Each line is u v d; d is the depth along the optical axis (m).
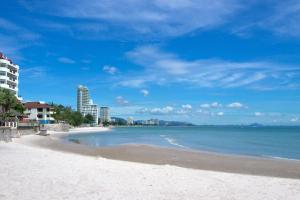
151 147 51.03
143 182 18.05
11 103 100.62
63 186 16.08
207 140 83.94
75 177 18.75
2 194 14.00
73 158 29.39
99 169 22.30
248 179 20.47
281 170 27.53
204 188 17.05
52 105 176.88
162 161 32.78
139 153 41.16
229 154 42.50
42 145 54.22
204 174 21.92
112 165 25.00
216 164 30.97
